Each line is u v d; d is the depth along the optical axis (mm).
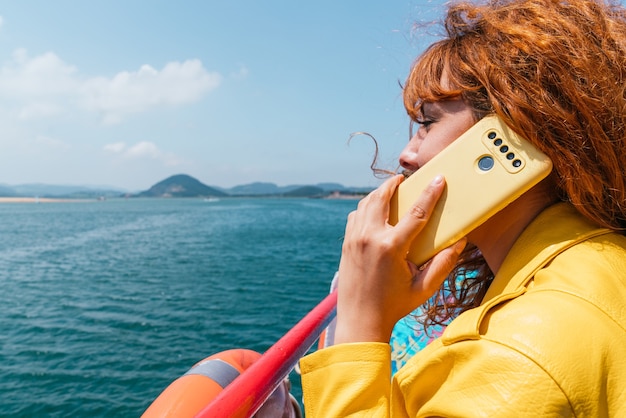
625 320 808
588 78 960
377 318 1023
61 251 36094
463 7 1177
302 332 1452
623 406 741
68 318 15953
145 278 23578
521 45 1008
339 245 39500
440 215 1043
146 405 9453
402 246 1013
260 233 52656
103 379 10648
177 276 24016
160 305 17594
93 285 21969
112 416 9039
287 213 114250
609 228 985
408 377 902
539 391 723
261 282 22188
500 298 879
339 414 949
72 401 9609
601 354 759
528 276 920
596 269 873
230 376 1526
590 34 1020
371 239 1036
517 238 1073
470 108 1104
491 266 1130
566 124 958
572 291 834
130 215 106000
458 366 831
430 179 1072
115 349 12633
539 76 977
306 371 1025
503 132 1027
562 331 770
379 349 993
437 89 1122
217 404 1063
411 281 1032
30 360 11867
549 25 1022
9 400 9641
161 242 42406
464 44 1123
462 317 896
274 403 1544
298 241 43250
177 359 11914
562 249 933
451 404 788
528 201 1064
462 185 1039
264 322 15164
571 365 738
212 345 12969
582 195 969
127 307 17391
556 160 982
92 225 70562
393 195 1103
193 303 17828
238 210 136375
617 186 972
